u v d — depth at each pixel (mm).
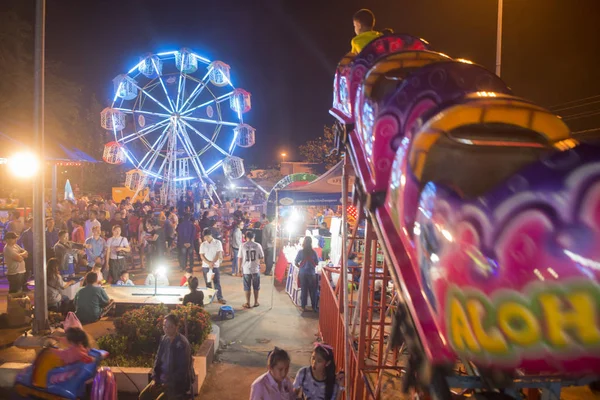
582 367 1257
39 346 7023
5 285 11688
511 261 1354
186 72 25750
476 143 1776
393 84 2949
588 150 1390
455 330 1497
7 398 5160
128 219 16688
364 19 4238
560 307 1274
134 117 25422
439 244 1606
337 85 4062
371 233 4039
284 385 3998
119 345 6531
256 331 8859
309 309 10414
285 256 13172
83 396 4277
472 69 2639
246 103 25906
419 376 1838
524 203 1377
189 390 5070
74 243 12094
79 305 8086
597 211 1278
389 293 8234
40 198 7457
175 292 9914
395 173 2186
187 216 14742
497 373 1575
